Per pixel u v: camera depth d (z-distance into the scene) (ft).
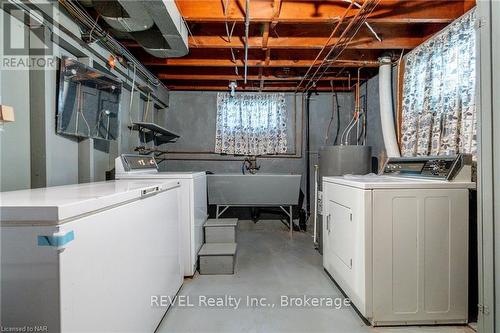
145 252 4.89
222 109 14.76
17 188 5.58
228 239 9.93
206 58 10.71
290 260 9.72
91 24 6.79
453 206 5.69
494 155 4.26
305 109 14.97
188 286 7.62
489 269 4.34
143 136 12.04
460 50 6.85
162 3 5.66
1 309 2.82
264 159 14.98
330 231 7.89
